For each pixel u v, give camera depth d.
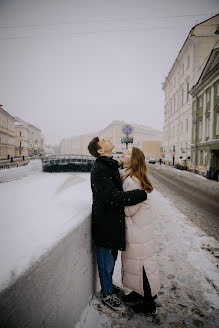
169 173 19.08
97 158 1.70
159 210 5.98
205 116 17.28
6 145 41.22
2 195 2.27
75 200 2.09
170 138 32.12
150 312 1.76
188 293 2.16
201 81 17.33
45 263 0.95
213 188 10.60
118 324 1.63
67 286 1.25
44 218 1.45
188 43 21.88
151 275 1.70
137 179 1.72
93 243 1.86
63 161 25.70
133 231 1.68
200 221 4.98
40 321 0.92
